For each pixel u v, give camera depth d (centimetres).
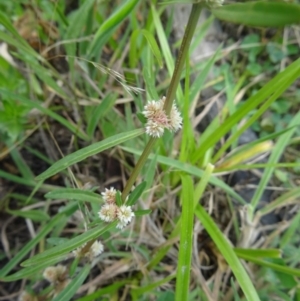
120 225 10
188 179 15
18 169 18
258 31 22
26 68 19
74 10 21
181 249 12
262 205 18
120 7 15
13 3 19
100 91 18
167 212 17
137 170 10
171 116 9
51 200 18
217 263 17
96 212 14
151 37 10
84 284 16
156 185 17
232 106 18
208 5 7
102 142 10
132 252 16
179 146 18
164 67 20
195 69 20
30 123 18
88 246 12
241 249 15
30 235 18
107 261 16
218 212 18
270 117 20
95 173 19
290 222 17
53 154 18
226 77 19
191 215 12
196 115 20
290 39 22
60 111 19
